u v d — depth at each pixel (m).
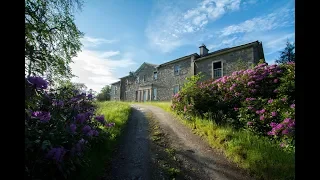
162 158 3.41
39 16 3.75
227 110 5.52
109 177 2.64
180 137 4.64
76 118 2.40
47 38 4.32
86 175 2.33
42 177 1.60
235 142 3.62
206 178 2.73
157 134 4.88
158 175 2.79
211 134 4.39
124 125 5.48
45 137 1.67
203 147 3.95
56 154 1.54
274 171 2.65
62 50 5.30
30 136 1.59
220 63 12.84
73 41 5.43
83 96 3.19
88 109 3.38
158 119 6.76
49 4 4.32
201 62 13.69
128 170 2.90
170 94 16.41
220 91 6.17
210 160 3.32
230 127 4.67
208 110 5.91
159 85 18.02
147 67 20.56
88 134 2.39
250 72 5.58
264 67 5.50
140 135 4.78
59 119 2.12
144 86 20.44
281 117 3.80
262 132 4.14
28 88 1.55
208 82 7.02
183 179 2.70
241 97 5.39
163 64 17.52
